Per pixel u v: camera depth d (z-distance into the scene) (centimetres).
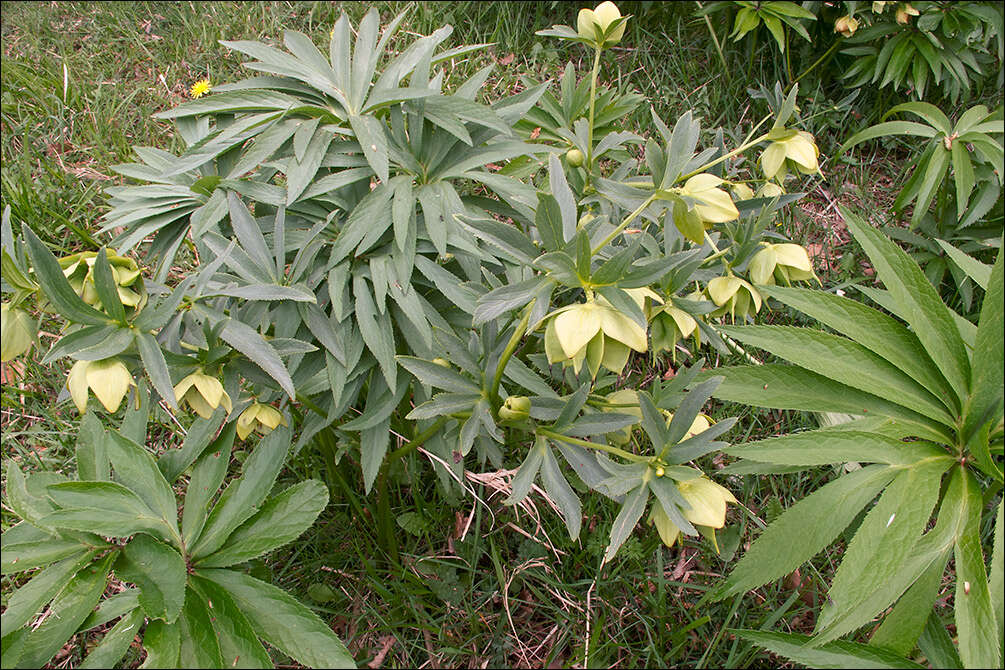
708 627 66
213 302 57
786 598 68
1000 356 52
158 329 49
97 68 116
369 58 61
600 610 67
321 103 61
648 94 110
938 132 87
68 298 47
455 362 54
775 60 110
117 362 49
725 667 62
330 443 67
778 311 88
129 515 52
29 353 82
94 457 55
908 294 58
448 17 118
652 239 60
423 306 60
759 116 110
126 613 60
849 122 110
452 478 71
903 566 53
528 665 65
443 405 54
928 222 93
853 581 51
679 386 58
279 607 52
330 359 58
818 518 53
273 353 53
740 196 68
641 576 68
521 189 59
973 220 88
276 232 56
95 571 51
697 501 50
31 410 80
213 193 59
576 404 53
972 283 88
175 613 48
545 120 78
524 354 67
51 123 105
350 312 58
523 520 71
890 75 98
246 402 59
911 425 56
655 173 54
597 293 50
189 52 118
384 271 57
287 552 69
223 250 56
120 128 105
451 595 67
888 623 53
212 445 58
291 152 64
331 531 71
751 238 62
